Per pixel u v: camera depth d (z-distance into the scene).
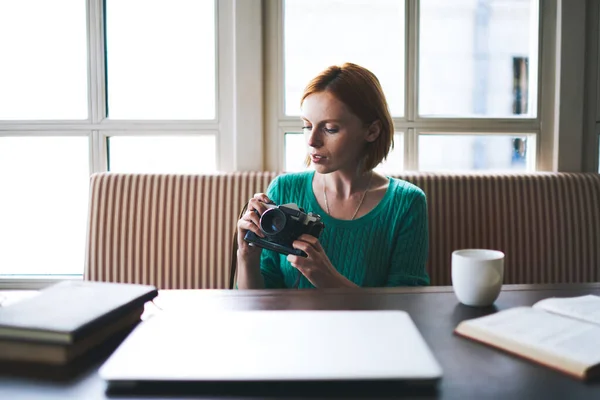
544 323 0.63
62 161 1.93
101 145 1.91
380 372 0.49
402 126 1.91
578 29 1.86
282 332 0.59
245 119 1.84
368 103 1.08
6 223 1.96
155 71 1.91
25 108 1.91
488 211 1.69
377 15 1.89
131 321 0.68
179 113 1.93
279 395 0.48
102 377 0.49
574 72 1.87
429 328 0.66
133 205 1.67
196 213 1.67
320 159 1.09
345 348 0.55
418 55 1.89
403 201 1.15
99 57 1.87
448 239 1.68
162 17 1.89
